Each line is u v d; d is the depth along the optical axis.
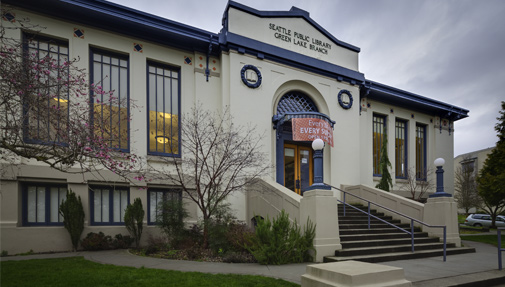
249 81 13.44
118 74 11.98
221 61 13.34
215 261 8.48
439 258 9.70
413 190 18.25
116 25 11.73
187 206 11.88
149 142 12.21
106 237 10.43
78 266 7.08
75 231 9.98
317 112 14.47
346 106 16.08
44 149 6.52
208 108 13.09
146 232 11.25
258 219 9.07
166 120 12.70
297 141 14.94
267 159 13.37
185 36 12.59
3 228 9.30
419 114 19.97
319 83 15.55
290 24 15.05
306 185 15.29
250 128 13.19
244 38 13.47
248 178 11.60
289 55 14.55
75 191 10.46
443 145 20.59
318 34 15.89
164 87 12.85
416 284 6.33
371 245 9.98
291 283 5.91
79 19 11.12
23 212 9.97
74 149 6.41
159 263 7.89
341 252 8.86
